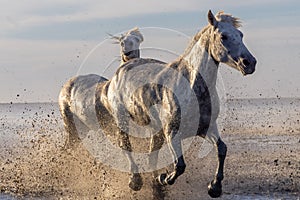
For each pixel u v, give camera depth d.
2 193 10.61
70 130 11.75
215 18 8.20
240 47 7.92
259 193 10.19
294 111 49.78
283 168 12.69
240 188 10.57
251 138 19.92
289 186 10.69
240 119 34.41
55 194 10.43
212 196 8.62
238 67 7.93
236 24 8.24
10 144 20.09
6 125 35.12
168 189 9.72
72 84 11.40
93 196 10.20
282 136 21.06
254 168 12.74
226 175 11.80
